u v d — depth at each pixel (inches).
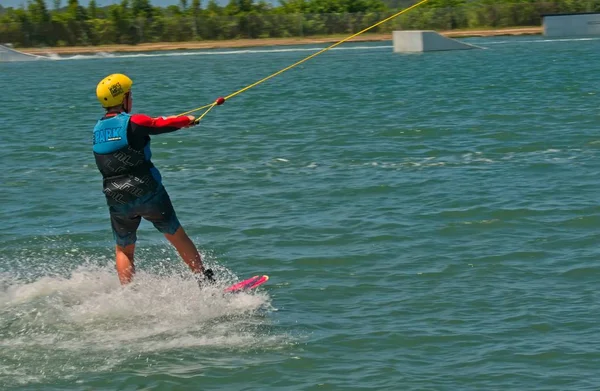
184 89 3718.0
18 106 3186.5
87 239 1236.5
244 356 824.3
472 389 743.1
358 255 1131.3
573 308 920.9
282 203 1435.8
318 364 802.2
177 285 1010.7
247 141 2110.0
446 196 1432.1
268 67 4933.6
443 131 2155.5
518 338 847.1
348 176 1633.9
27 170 1787.6
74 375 784.3
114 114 957.8
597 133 2028.8
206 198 1491.1
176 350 837.8
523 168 1646.2
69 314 927.0
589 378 757.9
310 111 2706.7
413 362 801.6
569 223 1244.5
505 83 3383.4
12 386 762.8
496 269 1059.3
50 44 7677.2
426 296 972.6
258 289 1011.3
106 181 958.4
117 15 7790.4
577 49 5398.6
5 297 987.9
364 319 911.7
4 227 1312.7
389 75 4050.2
